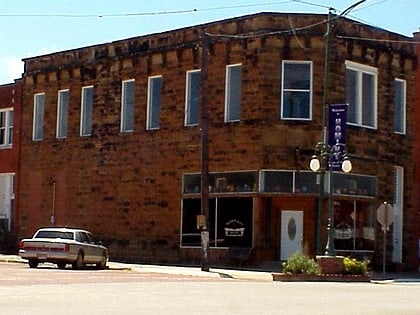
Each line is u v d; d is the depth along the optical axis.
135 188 42.94
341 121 36.00
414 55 43.00
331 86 38.69
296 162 37.88
